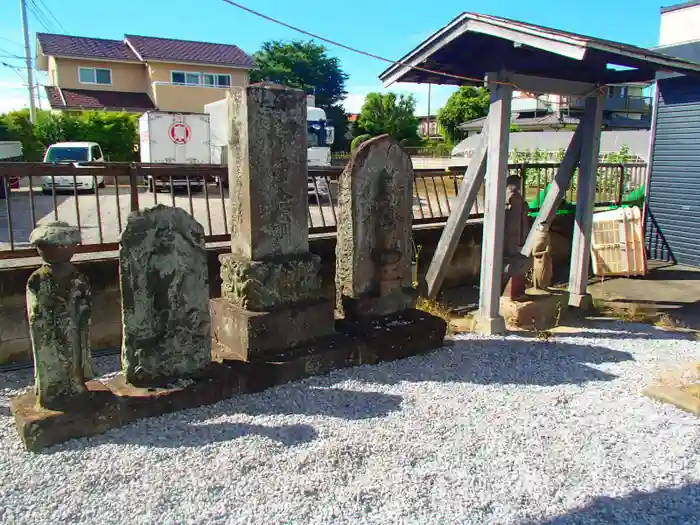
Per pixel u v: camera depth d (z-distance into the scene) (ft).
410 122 138.41
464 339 18.10
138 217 12.07
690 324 20.38
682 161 29.22
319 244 20.54
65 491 9.52
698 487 10.24
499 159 17.74
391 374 14.99
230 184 14.96
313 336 15.20
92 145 57.36
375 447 11.16
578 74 19.95
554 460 10.96
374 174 16.46
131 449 10.83
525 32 15.42
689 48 29.43
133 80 90.74
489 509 9.42
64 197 43.78
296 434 11.60
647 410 13.23
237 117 14.17
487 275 18.60
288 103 14.37
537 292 20.89
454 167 25.14
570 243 30.27
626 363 16.26
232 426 11.81
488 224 18.30
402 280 17.62
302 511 9.17
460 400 13.48
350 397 13.44
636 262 27.37
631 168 32.99
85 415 11.16
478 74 20.15
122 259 11.99
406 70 19.35
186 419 12.11
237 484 9.84
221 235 19.10
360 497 9.57
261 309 14.46
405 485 9.94
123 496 9.44
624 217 27.45
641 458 11.15
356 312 16.62
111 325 17.03
